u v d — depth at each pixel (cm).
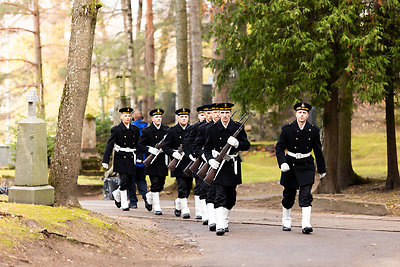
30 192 864
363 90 1320
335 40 1391
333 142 1548
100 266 647
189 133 1110
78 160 924
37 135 879
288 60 1424
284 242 823
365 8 1380
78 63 915
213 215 969
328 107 1544
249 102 1636
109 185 1633
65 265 620
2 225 658
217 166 909
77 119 916
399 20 1374
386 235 863
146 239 845
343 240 826
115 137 1269
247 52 1545
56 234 694
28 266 582
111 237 772
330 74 1455
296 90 1369
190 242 853
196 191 1152
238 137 930
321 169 938
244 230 971
